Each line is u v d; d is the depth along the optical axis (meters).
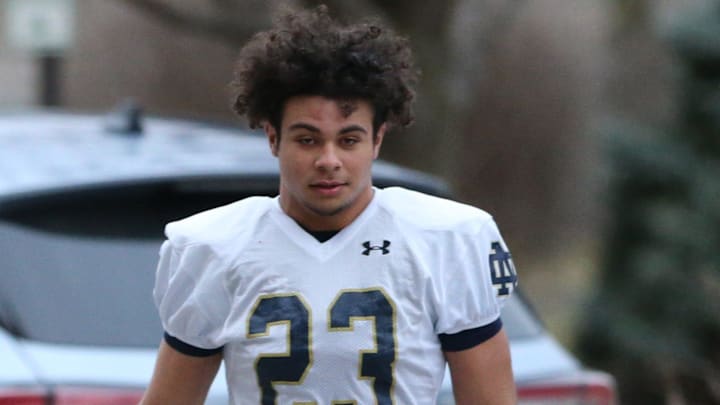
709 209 35.78
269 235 10.35
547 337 16.20
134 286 14.96
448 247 10.37
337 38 9.95
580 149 61.66
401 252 10.27
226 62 55.38
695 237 35.59
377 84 9.98
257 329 10.18
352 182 10.08
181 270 10.48
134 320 14.68
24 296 14.52
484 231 10.52
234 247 10.38
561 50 61.72
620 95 60.66
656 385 35.59
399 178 16.08
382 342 10.10
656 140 37.12
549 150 61.66
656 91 60.19
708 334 35.59
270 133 10.31
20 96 56.16
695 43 36.56
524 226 61.50
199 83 55.88
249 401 10.32
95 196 15.33
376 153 10.35
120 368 14.14
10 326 14.27
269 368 10.15
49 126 20.69
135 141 18.55
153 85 56.22
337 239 10.30
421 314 10.23
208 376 10.80
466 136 60.47
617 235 37.28
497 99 60.75
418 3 26.39
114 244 15.23
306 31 9.97
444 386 14.51
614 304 36.34
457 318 10.32
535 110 61.38
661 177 36.81
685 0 50.94
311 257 10.25
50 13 40.00
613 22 57.66
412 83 10.55
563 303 46.56
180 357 10.67
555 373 15.65
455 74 27.52
